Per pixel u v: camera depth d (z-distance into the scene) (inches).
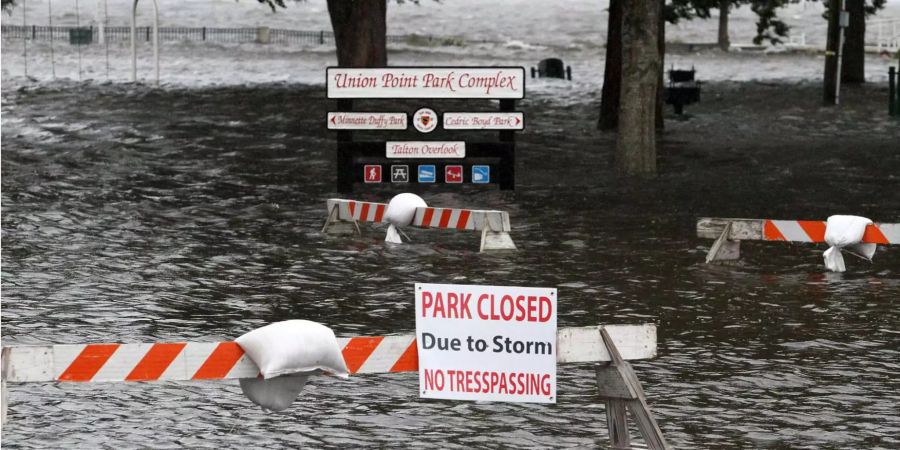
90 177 3026.6
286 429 1178.6
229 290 1834.4
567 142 3880.4
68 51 7229.3
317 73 6254.9
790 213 2605.8
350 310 1705.2
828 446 1129.4
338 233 2377.0
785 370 1401.3
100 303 1727.4
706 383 1347.2
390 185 3053.6
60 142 3639.3
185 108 4530.0
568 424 1197.1
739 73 6914.4
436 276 1956.2
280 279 1921.8
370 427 1187.3
